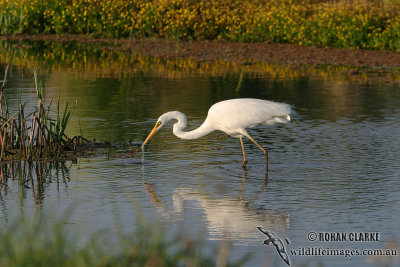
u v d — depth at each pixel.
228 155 13.51
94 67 26.92
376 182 11.38
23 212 9.76
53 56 29.73
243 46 32.81
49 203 10.24
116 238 8.56
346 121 16.61
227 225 9.22
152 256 6.59
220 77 24.34
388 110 17.98
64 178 11.73
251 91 21.16
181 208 9.99
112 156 13.35
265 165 12.44
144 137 15.03
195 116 17.23
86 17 37.53
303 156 13.27
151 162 12.90
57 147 13.48
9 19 37.31
